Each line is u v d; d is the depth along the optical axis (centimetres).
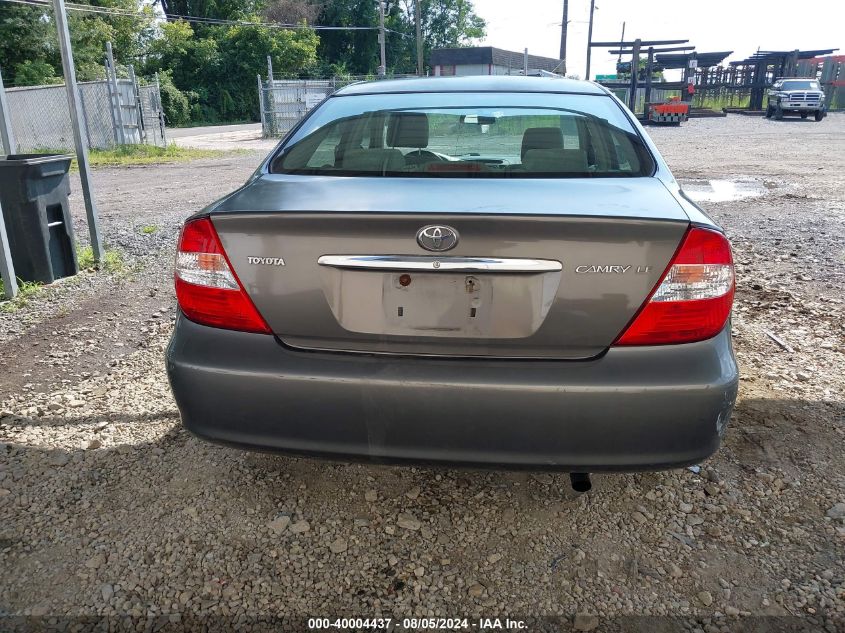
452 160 253
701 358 191
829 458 280
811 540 233
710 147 1839
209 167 1595
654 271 188
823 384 347
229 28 5172
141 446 291
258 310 201
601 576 217
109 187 1218
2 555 226
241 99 5009
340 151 263
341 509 249
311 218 191
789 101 3100
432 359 194
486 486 263
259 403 200
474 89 305
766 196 983
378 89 315
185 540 233
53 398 337
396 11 6347
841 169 1316
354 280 193
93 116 2038
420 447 197
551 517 245
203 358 204
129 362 382
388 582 215
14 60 3069
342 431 198
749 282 529
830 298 485
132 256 636
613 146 259
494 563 223
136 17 3872
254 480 266
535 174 239
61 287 529
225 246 202
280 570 220
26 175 508
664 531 238
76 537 234
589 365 189
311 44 5219
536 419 190
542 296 188
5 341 415
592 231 184
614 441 191
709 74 4309
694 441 193
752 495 257
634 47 3169
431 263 188
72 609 204
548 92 302
